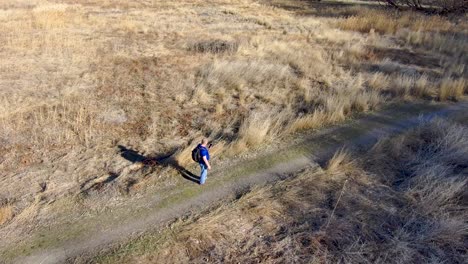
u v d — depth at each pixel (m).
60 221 6.07
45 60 13.52
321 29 20.12
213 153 8.02
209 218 6.18
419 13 25.56
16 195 6.63
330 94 10.96
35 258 5.34
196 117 9.83
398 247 5.61
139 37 17.45
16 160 7.59
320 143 8.67
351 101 10.48
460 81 11.87
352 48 15.81
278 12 26.33
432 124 9.30
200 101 10.68
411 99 11.34
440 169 7.42
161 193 6.79
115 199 6.60
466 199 6.74
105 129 8.94
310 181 7.23
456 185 6.84
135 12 23.89
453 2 25.75
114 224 6.02
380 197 6.81
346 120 9.84
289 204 6.59
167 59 14.23
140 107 10.18
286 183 7.15
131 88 11.38
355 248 5.61
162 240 5.71
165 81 12.01
